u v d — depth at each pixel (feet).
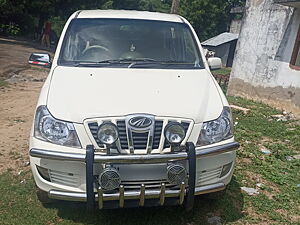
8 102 25.62
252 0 34.78
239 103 32.40
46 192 9.86
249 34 35.14
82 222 10.18
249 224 10.55
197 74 11.78
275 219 10.91
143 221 10.33
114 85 10.25
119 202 8.98
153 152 8.96
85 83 10.33
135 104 9.36
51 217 10.32
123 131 8.98
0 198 11.25
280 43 30.91
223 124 9.83
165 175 9.09
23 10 88.69
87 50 12.56
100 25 13.42
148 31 13.48
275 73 31.45
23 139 17.15
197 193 9.40
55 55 12.51
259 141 19.72
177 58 12.89
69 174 9.21
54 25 109.81
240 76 36.55
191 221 10.48
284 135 21.34
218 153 9.34
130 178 8.96
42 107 9.61
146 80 10.76
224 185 9.93
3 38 85.97
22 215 10.35
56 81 10.68
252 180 13.87
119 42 12.93
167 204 9.37
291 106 29.35
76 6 95.71
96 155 8.62
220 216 10.85
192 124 9.33
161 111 9.28
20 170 13.42
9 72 39.65
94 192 8.92
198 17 127.95
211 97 10.44
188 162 9.04
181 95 10.08
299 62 30.19
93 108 9.20
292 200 12.31
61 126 9.12
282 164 15.88
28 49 67.72
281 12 30.86
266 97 32.55
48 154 8.82
